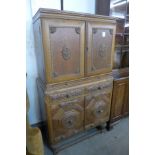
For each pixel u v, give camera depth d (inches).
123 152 62.9
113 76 75.9
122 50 81.4
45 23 44.5
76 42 52.1
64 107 56.1
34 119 77.0
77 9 71.1
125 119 85.5
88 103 62.7
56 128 57.2
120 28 76.9
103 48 59.9
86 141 68.9
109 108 72.1
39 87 64.7
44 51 47.0
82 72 57.3
